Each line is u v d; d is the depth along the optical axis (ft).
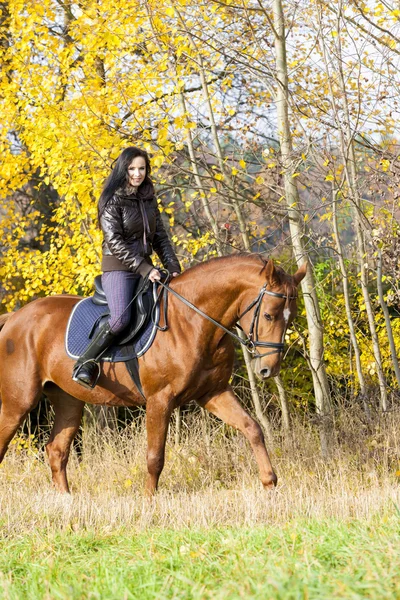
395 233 34.65
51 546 19.30
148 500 24.76
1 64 44.24
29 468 35.35
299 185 39.22
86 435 42.86
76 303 28.27
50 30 43.06
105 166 37.11
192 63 36.65
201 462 34.24
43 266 46.44
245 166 35.76
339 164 37.19
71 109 36.24
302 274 24.09
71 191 39.73
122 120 37.55
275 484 24.45
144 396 26.27
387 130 36.29
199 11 36.29
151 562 16.39
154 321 25.49
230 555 16.62
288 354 59.00
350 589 13.01
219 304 24.61
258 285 23.90
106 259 26.16
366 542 16.92
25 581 16.48
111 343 26.09
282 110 35.68
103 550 18.93
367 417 35.14
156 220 26.66
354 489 27.43
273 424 40.19
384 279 38.83
